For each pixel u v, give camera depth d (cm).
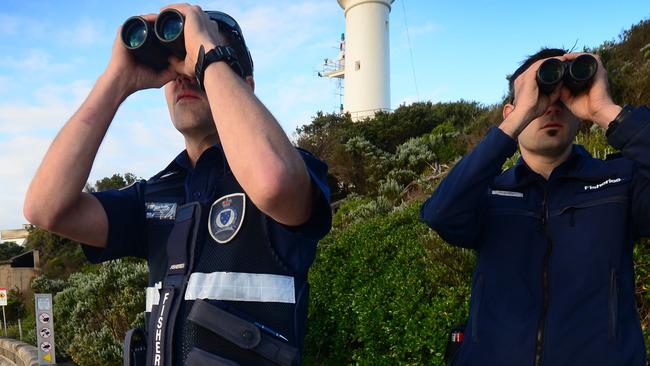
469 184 170
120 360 588
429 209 183
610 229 163
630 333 157
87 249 146
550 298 165
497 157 168
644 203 161
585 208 169
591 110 163
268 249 120
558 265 167
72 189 130
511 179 189
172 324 115
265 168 103
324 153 1452
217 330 110
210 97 113
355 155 1298
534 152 180
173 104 142
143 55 130
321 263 464
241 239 118
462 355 180
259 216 120
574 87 164
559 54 187
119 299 631
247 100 110
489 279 178
